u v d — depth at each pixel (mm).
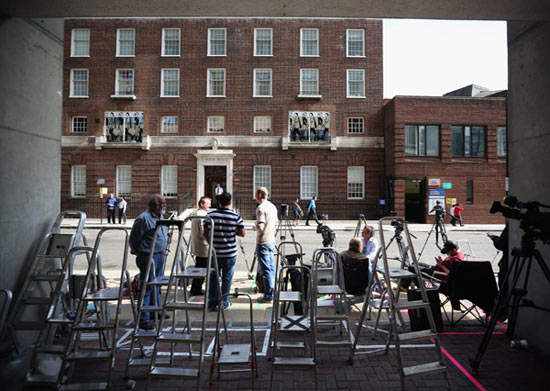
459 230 19516
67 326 5059
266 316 5762
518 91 5066
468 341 4867
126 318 5609
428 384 3711
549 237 3902
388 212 23094
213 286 5895
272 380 3512
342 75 24594
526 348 4582
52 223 5297
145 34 24594
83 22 24578
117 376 3857
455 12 4582
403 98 22578
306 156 24344
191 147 24250
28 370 3789
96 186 24094
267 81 24625
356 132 24750
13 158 4555
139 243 5238
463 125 23000
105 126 24438
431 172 22672
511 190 5223
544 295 4516
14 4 4363
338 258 4523
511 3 4305
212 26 24609
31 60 4883
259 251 6512
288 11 4688
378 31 24703
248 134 24359
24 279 4723
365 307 4168
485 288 5254
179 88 24453
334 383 3721
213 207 24562
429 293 5184
